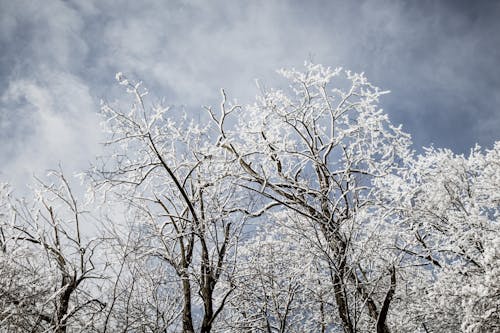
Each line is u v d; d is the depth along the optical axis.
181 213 10.37
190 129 10.94
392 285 8.26
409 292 9.57
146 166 10.53
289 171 11.21
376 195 10.22
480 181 9.84
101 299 8.19
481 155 10.05
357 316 8.32
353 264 7.80
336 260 7.93
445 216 9.75
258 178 10.62
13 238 8.54
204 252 8.67
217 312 8.27
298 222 8.80
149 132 9.41
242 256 9.81
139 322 7.77
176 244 9.71
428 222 9.98
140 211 9.52
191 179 10.41
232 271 8.52
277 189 10.14
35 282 7.45
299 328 9.48
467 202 9.69
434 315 9.55
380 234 9.16
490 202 9.55
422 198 10.14
